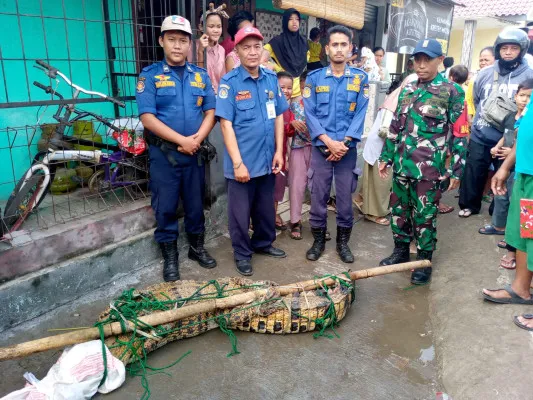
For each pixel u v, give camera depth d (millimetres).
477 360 2441
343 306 2902
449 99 3145
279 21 6785
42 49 4008
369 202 4711
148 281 3420
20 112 3941
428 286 3480
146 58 4855
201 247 3721
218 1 5676
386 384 2398
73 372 2207
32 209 3111
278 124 3490
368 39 8867
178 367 2514
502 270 3508
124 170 3793
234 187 3424
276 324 2777
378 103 6523
